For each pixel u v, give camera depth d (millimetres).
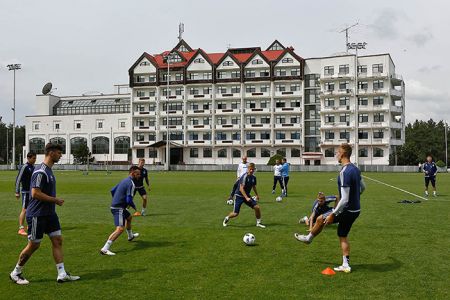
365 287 7043
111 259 9000
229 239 11102
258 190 28703
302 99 86812
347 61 84125
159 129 92250
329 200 11656
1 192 27172
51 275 7828
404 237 11234
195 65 91000
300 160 87438
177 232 12156
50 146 7652
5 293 6840
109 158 96625
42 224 7367
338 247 10031
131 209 17875
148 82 93000
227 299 6492
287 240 10922
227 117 90438
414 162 80938
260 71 89188
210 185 33500
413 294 6691
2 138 135250
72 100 103562
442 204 19500
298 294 6703
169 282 7355
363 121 84688
